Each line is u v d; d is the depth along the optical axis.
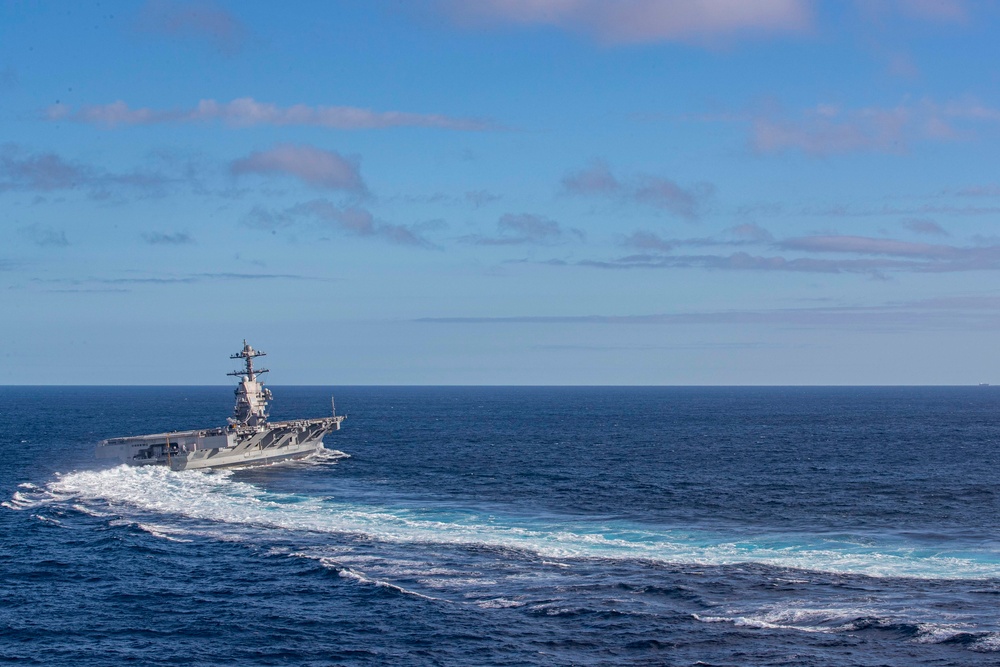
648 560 54.78
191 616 45.88
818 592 47.66
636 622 43.41
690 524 67.19
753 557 55.59
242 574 53.06
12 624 44.97
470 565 53.97
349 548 58.78
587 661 39.19
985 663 37.75
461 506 75.81
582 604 46.09
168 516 70.94
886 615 43.47
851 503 77.75
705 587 48.72
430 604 46.62
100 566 55.41
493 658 39.78
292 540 61.34
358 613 45.66
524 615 44.84
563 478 96.62
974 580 49.75
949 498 80.88
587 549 57.94
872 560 54.75
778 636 41.25
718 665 38.31
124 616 46.06
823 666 37.84
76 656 40.78
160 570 54.28
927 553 56.72
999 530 64.69
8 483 92.31
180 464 96.50
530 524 67.12
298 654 40.69
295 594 49.00
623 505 76.62
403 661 39.66
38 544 61.53
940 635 40.66
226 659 40.31
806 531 64.25
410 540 60.81
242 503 77.06
